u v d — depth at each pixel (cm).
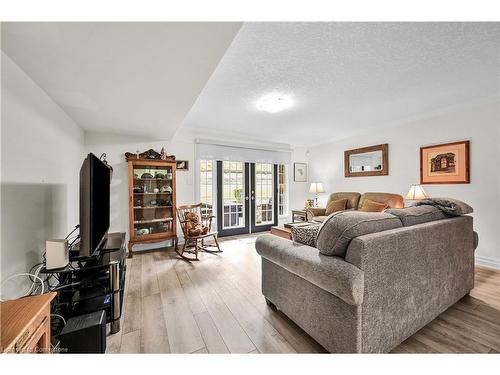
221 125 387
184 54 135
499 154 267
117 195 342
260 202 509
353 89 246
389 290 126
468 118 290
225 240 426
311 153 558
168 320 171
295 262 141
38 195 172
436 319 165
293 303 156
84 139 319
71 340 121
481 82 232
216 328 160
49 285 172
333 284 115
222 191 456
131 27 110
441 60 190
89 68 150
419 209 173
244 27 145
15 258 140
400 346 137
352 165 454
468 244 191
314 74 211
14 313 83
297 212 498
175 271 269
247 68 199
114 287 160
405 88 246
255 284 233
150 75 160
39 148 175
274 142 521
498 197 268
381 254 121
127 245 346
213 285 231
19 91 147
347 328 117
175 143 396
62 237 223
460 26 147
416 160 347
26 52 131
